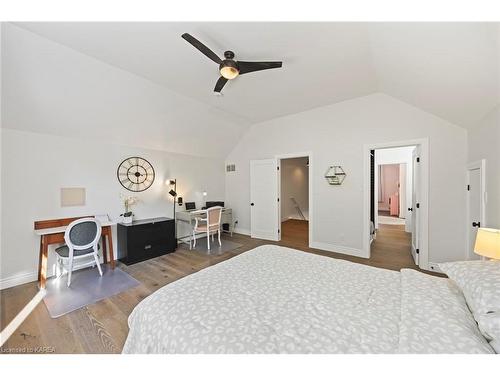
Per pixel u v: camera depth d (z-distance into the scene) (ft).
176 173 14.97
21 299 7.59
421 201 10.00
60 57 7.20
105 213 11.44
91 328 6.05
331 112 12.47
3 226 8.50
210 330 3.16
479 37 4.35
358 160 11.66
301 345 2.85
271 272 5.18
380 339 2.91
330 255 12.03
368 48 7.18
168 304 3.84
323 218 13.01
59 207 9.92
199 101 11.69
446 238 9.47
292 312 3.60
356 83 9.81
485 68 5.08
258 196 16.05
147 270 10.18
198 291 4.26
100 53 7.36
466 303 3.44
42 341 5.55
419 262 10.20
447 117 9.04
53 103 8.48
